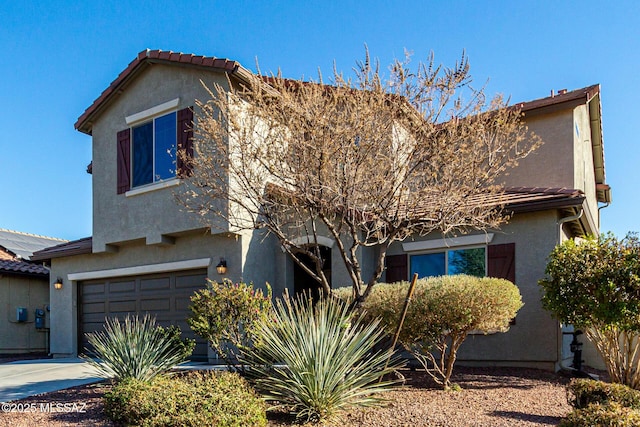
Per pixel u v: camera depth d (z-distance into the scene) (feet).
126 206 46.91
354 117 27.27
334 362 23.50
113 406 24.06
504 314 29.37
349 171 27.35
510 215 38.29
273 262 45.14
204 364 41.68
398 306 29.58
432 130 27.58
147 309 48.24
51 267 55.62
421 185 28.60
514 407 25.29
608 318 28.60
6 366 44.86
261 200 30.22
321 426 22.16
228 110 30.58
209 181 31.83
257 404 22.49
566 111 48.16
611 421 18.45
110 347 31.17
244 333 28.66
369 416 23.43
